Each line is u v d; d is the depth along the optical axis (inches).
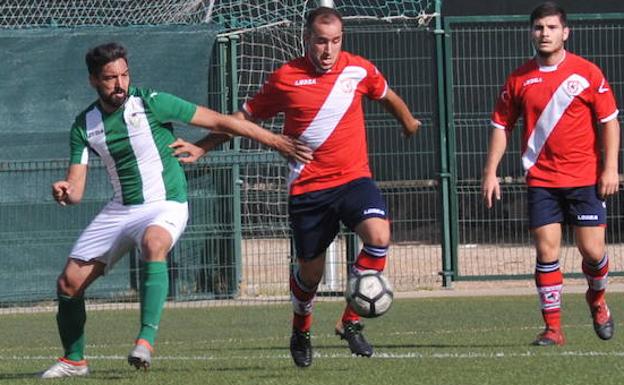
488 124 1828.2
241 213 1681.8
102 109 829.8
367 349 858.1
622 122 1956.2
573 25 1940.2
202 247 1653.5
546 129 1010.7
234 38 1667.1
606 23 2048.5
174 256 1646.2
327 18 820.6
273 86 841.5
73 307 857.5
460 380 790.5
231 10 1752.0
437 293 1684.3
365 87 844.6
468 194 1888.5
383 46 1882.4
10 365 982.4
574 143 1008.9
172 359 987.9
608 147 1008.2
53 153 1625.2
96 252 841.5
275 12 1739.7
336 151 836.6
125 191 834.2
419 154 1840.6
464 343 1069.1
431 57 1792.6
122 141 823.1
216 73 1669.5
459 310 1471.5
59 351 1131.3
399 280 1793.8
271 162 1643.7
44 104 1621.6
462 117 1935.3
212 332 1296.8
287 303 1615.4
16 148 1615.4
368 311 802.8
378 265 822.5
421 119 1860.2
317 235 851.4
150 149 829.2
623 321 1280.8
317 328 1298.0
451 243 1722.4
